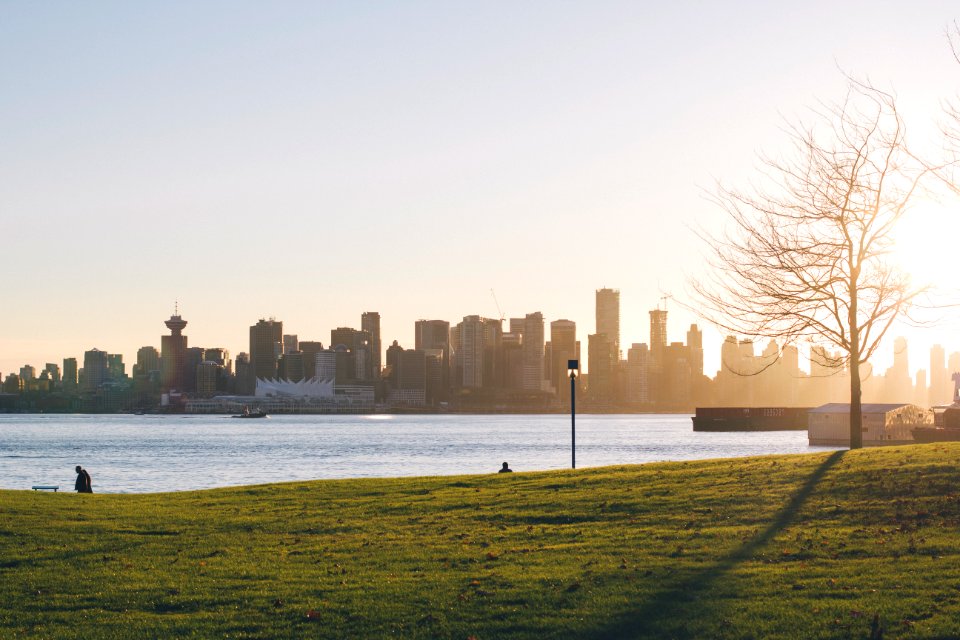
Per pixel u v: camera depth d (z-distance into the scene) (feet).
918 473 95.14
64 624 60.75
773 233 131.13
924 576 63.62
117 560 78.07
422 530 88.84
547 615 59.57
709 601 60.95
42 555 80.07
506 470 140.56
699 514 87.76
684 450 583.58
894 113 126.93
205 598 65.67
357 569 73.00
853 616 56.80
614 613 59.36
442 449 606.96
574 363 156.46
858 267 126.41
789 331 133.39
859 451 116.98
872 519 80.74
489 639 55.98
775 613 58.03
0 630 59.41
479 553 77.05
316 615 60.75
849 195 126.21
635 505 93.61
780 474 103.60
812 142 130.62
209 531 91.25
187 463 444.14
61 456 520.01
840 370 147.23
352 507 104.01
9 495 117.39
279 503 109.40
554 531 84.79
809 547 73.26
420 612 61.00
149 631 58.75
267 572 72.69
